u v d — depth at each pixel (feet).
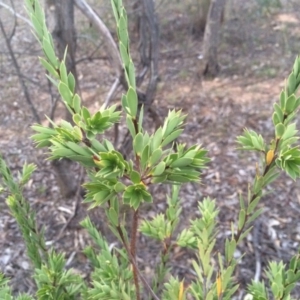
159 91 18.48
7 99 17.51
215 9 18.89
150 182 1.99
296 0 27.35
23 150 14.76
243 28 24.29
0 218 11.52
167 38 23.89
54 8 8.11
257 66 20.57
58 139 2.02
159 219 3.89
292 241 10.57
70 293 3.71
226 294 2.89
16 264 9.98
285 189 12.27
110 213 2.21
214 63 19.66
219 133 15.24
